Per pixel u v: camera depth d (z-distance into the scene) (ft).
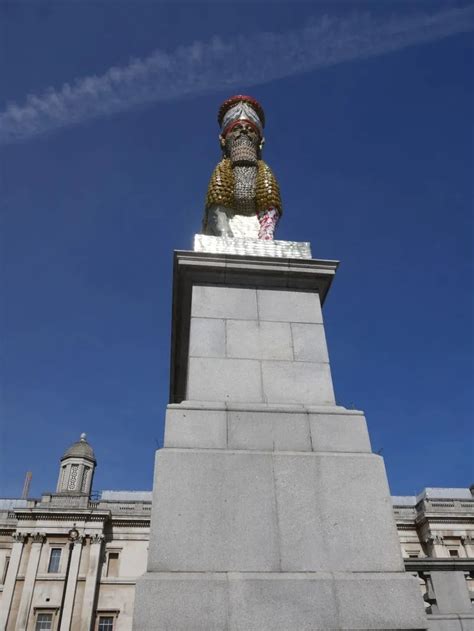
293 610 12.32
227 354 18.22
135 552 112.78
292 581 12.79
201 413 15.98
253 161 28.58
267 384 17.70
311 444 15.85
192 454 14.79
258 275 20.39
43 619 99.19
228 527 13.67
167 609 11.94
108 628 102.17
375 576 13.21
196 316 19.07
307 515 14.20
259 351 18.51
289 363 18.38
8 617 98.68
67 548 108.37
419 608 12.69
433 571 19.49
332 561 13.50
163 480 14.19
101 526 111.96
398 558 13.75
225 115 32.17
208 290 19.94
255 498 14.26
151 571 12.69
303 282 20.72
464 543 112.98
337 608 12.48
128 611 104.01
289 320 19.62
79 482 135.23
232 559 13.16
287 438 15.85
